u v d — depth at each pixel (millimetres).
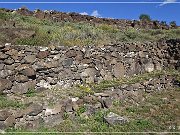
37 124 11359
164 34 25031
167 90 16750
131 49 17469
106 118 11930
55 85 13789
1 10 20453
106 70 15805
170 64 19375
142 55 18031
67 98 12547
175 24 29750
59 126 11516
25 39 15672
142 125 12062
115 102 13656
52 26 19594
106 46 16297
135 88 15062
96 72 15258
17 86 12789
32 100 12117
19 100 12062
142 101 14625
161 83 16859
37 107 11469
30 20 20219
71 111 12273
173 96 15734
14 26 17438
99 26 23000
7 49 12836
